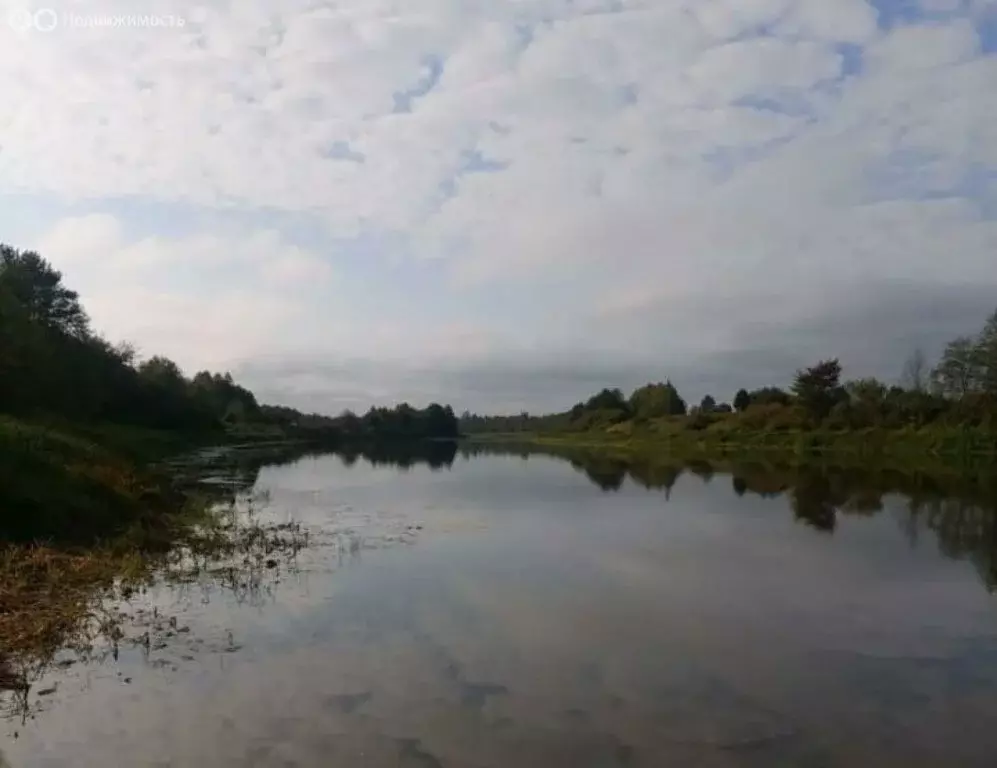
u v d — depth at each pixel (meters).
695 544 23.52
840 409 92.50
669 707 10.46
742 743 9.39
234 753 8.85
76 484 23.08
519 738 9.36
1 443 22.12
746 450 92.62
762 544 23.62
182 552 20.88
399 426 169.50
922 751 9.28
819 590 17.53
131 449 48.97
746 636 13.88
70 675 11.27
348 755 8.83
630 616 15.05
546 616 14.94
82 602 15.01
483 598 16.31
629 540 24.16
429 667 11.86
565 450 109.56
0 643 12.43
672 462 72.44
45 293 70.75
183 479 45.44
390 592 16.72
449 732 9.49
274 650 12.55
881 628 14.55
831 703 10.74
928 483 45.62
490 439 172.62
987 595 17.22
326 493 39.31
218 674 11.40
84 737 9.23
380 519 28.73
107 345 83.75
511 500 36.28
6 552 17.75
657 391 145.25
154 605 15.26
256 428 133.50
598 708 10.38
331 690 10.82
